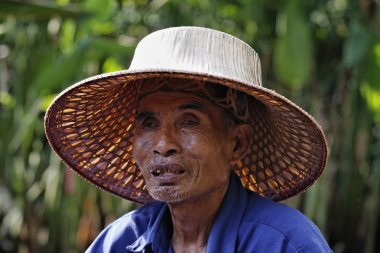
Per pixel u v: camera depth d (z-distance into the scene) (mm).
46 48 3471
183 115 1223
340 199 3604
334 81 3695
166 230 1370
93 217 3486
